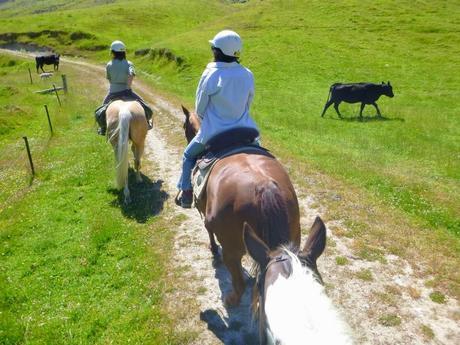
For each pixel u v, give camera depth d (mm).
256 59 33531
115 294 6402
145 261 7105
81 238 8094
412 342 5070
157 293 6250
